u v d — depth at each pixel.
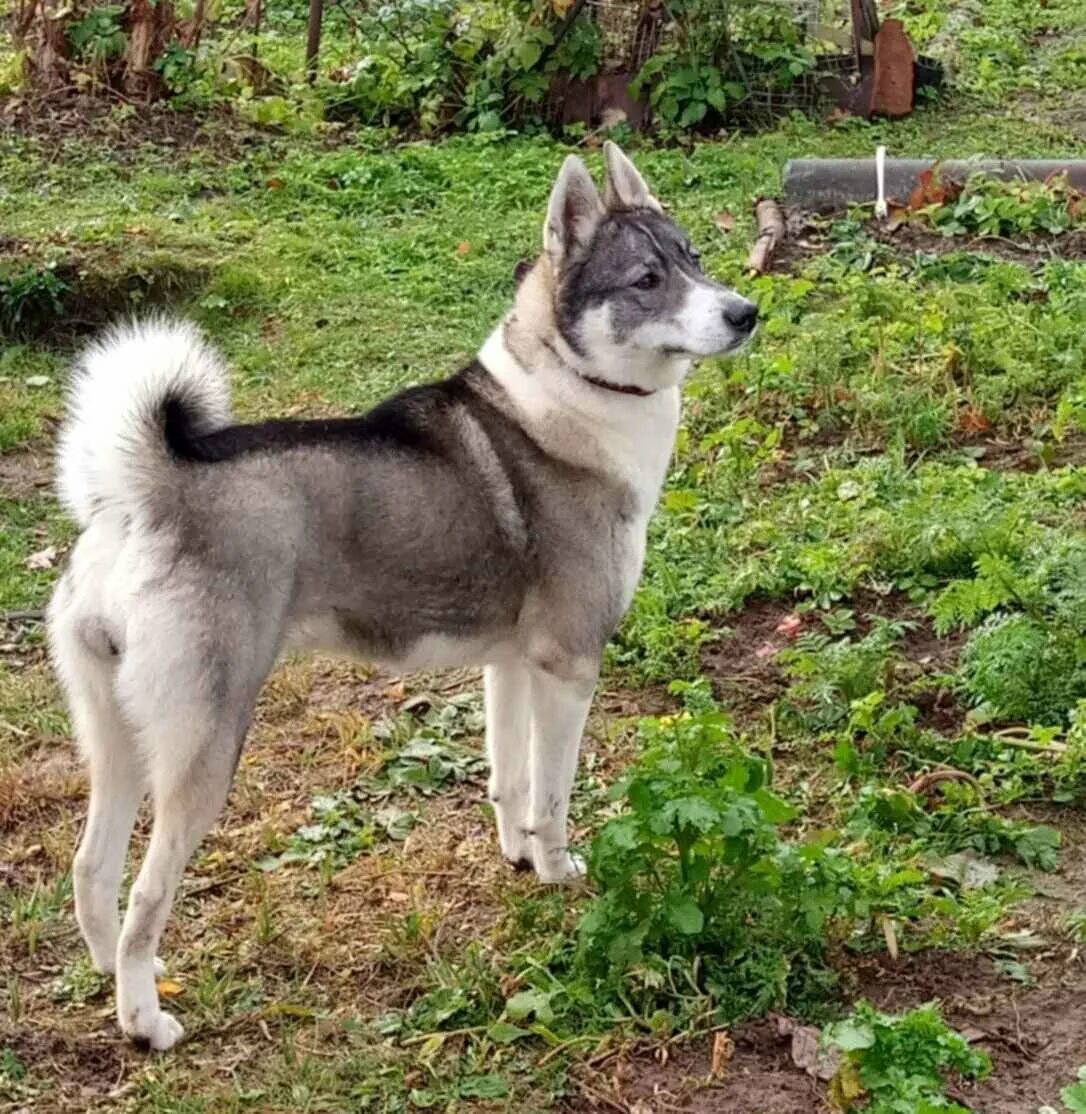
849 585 3.71
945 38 7.79
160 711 2.80
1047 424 4.17
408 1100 2.78
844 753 3.22
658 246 3.09
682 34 6.49
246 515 2.85
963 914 2.95
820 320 4.54
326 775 3.38
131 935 2.83
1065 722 3.34
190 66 6.59
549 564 3.03
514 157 6.11
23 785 3.36
